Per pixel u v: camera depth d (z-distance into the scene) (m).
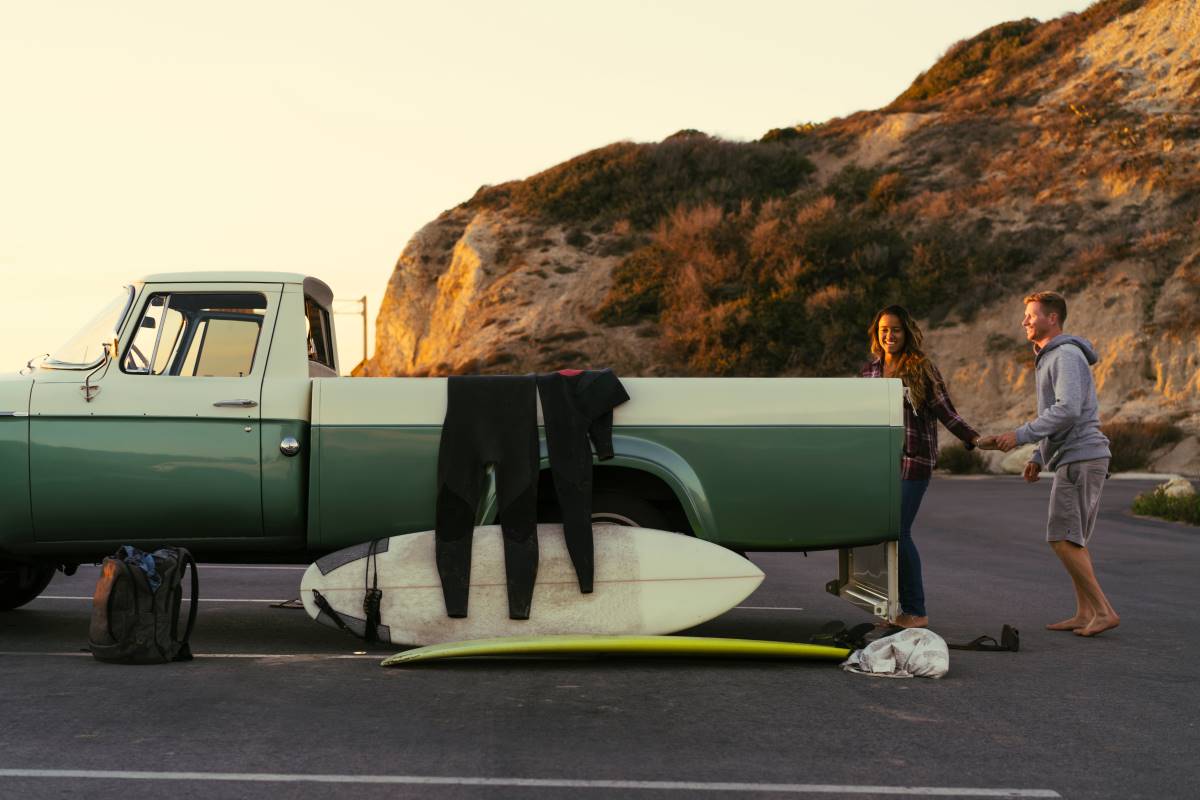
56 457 6.64
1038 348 7.67
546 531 6.45
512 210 54.69
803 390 6.51
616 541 6.40
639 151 54.34
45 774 4.07
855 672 6.02
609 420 6.44
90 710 5.02
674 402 6.50
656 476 6.54
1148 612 8.52
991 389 37.34
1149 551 13.10
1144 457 30.95
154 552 6.21
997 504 20.33
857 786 4.02
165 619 6.12
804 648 6.17
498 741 4.55
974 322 39.38
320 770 4.14
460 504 6.35
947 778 4.14
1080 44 54.00
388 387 6.57
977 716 5.09
